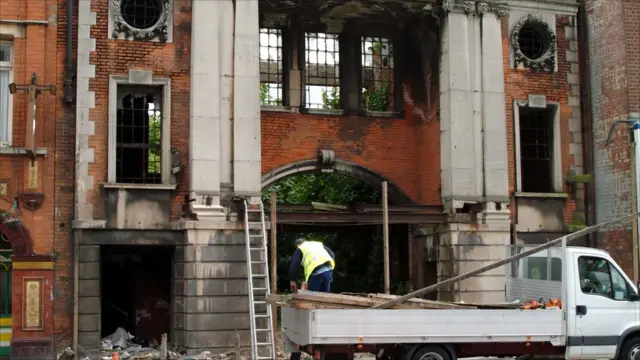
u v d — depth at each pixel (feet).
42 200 59.26
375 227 89.56
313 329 41.32
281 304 46.21
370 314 42.09
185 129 62.49
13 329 57.77
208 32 63.00
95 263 59.93
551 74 73.00
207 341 60.03
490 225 68.13
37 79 59.98
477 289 67.15
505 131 69.67
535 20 72.84
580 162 73.36
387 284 59.36
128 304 68.69
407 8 70.79
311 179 103.86
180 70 62.85
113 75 61.41
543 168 73.92
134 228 60.75
